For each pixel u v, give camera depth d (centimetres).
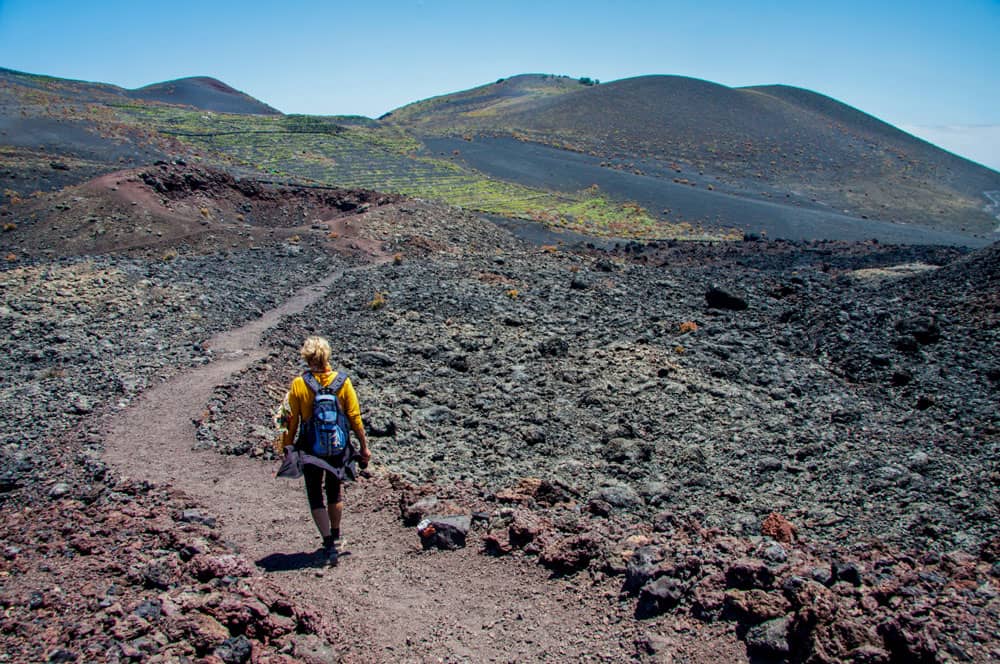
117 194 3550
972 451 966
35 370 1314
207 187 4050
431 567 553
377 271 2692
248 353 1523
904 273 2917
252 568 509
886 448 988
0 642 394
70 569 501
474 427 1108
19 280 2072
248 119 10912
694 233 5903
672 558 514
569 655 421
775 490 841
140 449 867
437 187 7525
